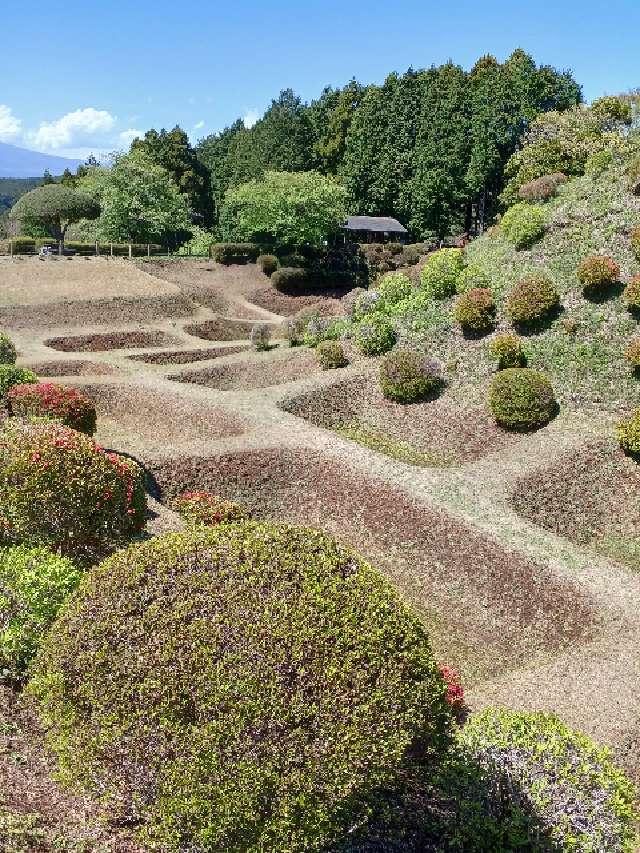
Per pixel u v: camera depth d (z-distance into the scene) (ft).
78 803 20.72
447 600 42.60
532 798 21.52
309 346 92.79
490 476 53.42
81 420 55.88
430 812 22.24
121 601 18.93
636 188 77.97
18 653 25.40
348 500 53.52
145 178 180.86
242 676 16.72
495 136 181.98
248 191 172.55
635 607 37.88
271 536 21.33
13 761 22.13
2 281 131.13
